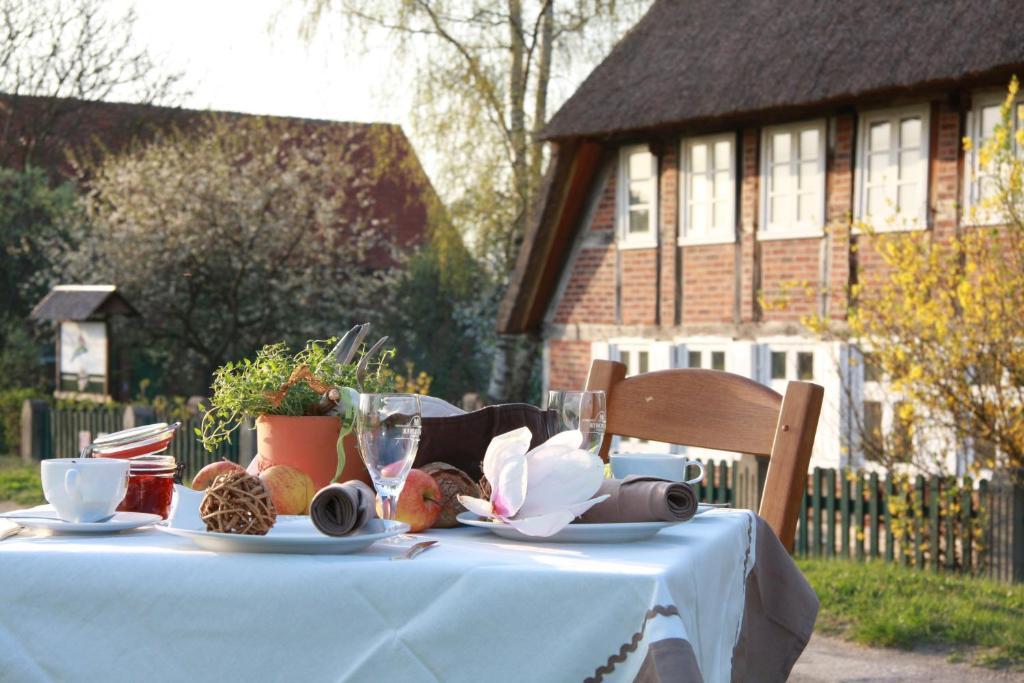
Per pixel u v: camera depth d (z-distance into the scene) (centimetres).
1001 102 975
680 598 170
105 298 1546
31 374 2033
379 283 2155
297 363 240
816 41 1098
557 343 1366
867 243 1077
